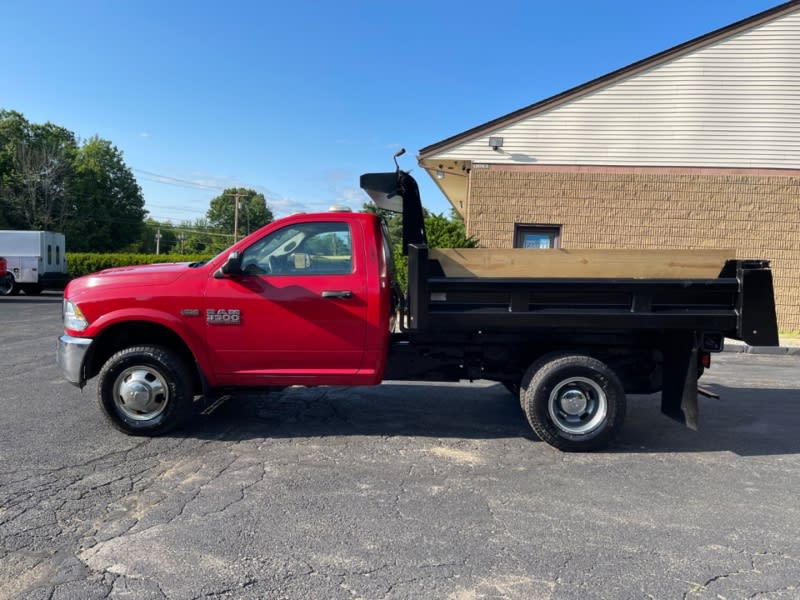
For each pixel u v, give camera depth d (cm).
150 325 495
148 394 480
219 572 280
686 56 1212
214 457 444
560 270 477
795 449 488
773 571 289
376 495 376
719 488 398
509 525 336
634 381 513
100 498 364
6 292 2078
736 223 1227
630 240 1248
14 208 4634
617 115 1234
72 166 5125
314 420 553
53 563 286
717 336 480
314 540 314
